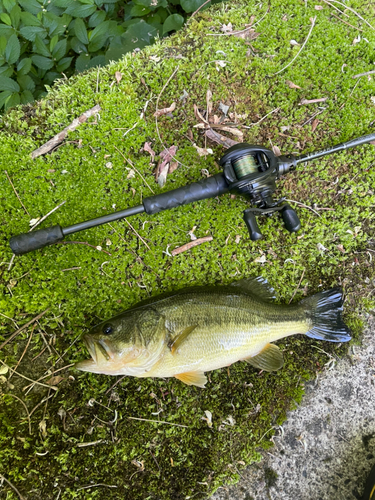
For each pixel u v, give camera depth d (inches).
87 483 16.0
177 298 15.4
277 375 17.6
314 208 18.2
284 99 18.1
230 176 14.5
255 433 17.2
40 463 15.9
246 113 18.0
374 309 18.4
